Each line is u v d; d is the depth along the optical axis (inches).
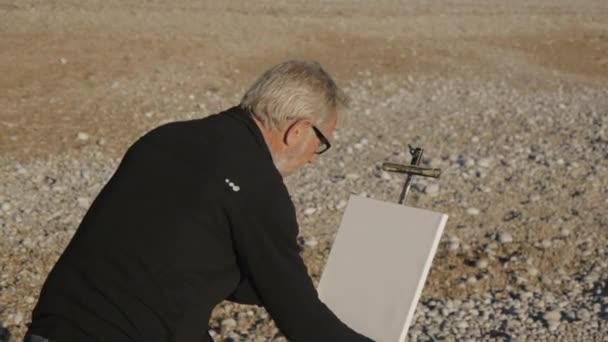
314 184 331.3
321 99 107.7
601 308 238.5
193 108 431.2
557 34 649.6
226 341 209.6
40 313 102.3
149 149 106.4
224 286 103.3
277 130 107.8
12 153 352.8
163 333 100.0
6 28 511.5
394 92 486.0
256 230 101.3
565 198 323.6
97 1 586.6
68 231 276.8
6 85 429.1
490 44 607.5
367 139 395.5
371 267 117.7
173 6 600.1
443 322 227.3
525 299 243.9
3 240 265.6
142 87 449.4
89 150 364.8
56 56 477.1
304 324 101.9
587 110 460.4
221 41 540.4
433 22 647.1
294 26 592.4
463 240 280.8
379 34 599.5
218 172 102.0
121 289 99.8
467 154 375.6
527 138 402.3
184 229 100.3
